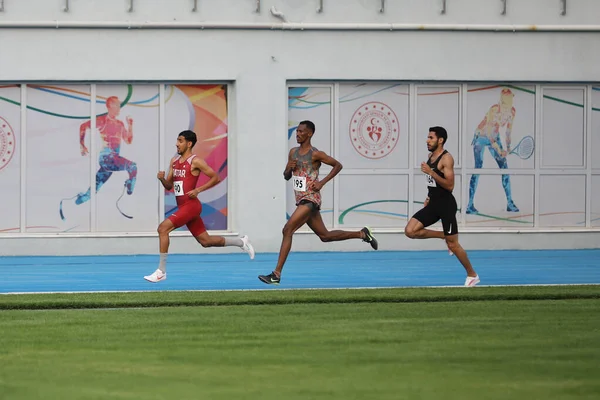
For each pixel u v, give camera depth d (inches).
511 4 2598.4
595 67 2632.9
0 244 2466.8
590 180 2669.8
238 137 2524.6
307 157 1825.8
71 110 2501.2
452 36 2583.7
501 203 2637.8
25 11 2447.1
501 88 2628.0
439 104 2605.8
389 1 2556.6
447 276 2075.5
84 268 2210.9
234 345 1247.5
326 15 2536.9
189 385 1027.3
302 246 2564.0
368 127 2583.7
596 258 2440.9
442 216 1830.7
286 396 980.6
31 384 1031.6
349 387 1020.5
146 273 2119.8
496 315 1487.5
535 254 2532.0
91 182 2507.4
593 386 1029.8
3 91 2481.5
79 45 2469.2
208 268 2210.9
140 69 2486.5
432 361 1152.8
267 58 2524.6
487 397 980.6
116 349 1220.5
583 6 2620.6
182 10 2492.6
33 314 1494.8
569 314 1499.8
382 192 2591.0
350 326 1389.0
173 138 2529.5
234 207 2544.3
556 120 2652.6
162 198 2529.5
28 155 2490.2
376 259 2402.8
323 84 2566.4
